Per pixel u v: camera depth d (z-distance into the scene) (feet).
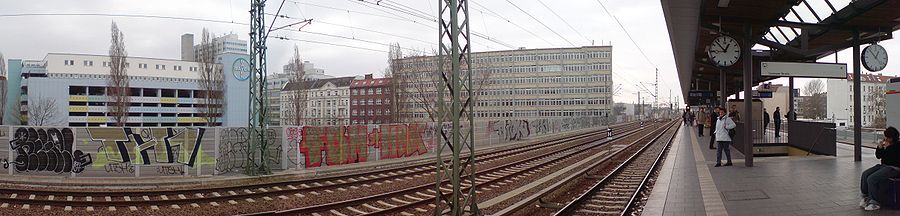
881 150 27.71
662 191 36.60
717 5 44.55
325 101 361.71
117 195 41.22
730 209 29.19
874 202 27.35
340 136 66.85
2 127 55.11
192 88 266.77
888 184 27.12
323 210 35.27
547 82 299.38
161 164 54.29
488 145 108.68
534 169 61.36
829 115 247.70
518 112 300.61
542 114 297.74
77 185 48.60
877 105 203.62
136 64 285.43
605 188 43.14
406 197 41.11
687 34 55.16
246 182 52.16
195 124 267.59
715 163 53.83
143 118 249.55
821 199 30.91
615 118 285.84
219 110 219.00
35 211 35.27
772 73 49.67
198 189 42.88
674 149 76.18
